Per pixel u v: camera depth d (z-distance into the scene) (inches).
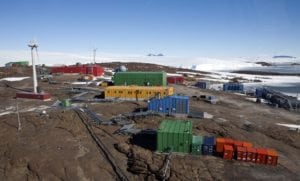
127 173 1257.4
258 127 1910.7
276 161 1337.4
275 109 2586.1
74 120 1937.7
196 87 3809.1
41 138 1600.6
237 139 1646.2
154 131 1697.8
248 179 1202.0
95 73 4424.2
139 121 1935.3
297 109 2610.7
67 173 1249.4
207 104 2610.7
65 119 1946.4
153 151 1453.0
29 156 1379.2
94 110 2218.3
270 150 1395.2
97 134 1694.1
